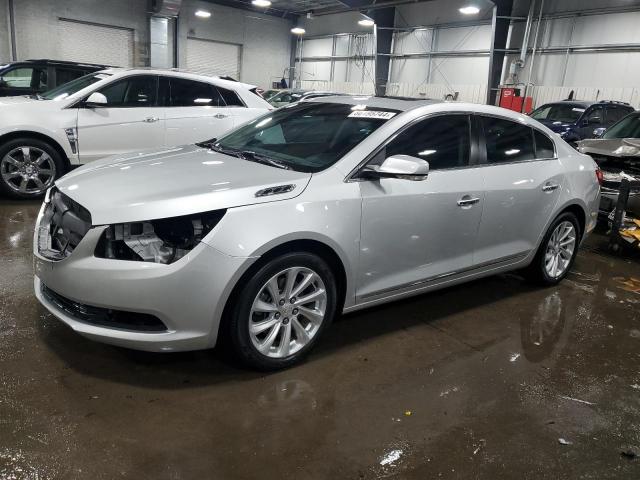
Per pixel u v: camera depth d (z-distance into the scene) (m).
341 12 21.97
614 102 12.55
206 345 2.50
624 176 5.52
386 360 2.98
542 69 16.16
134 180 2.72
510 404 2.65
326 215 2.69
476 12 16.11
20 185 5.85
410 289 3.26
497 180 3.54
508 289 4.28
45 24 17.84
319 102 3.73
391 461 2.17
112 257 2.40
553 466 2.22
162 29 20.28
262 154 3.23
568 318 3.79
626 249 5.61
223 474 2.02
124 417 2.30
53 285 2.51
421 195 3.09
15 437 2.11
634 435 2.48
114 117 6.09
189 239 2.41
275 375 2.73
